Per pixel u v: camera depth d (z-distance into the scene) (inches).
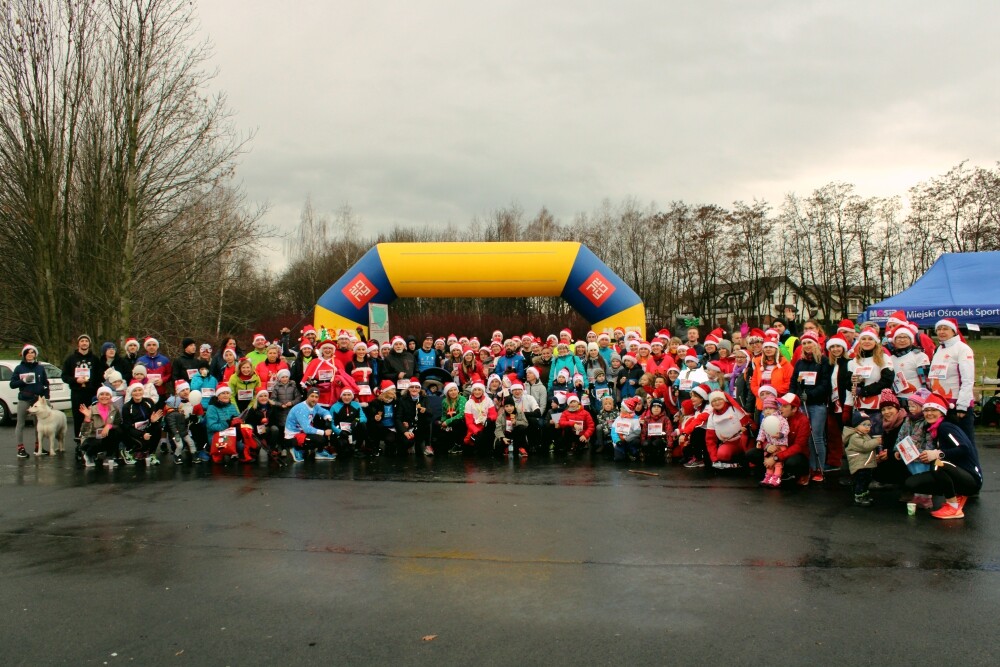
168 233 834.2
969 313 557.3
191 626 177.2
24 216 770.8
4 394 610.2
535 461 416.2
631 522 270.4
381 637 169.6
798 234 1879.9
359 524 270.4
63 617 183.8
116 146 780.0
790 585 201.2
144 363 458.0
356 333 589.3
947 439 273.7
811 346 340.5
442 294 630.5
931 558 224.4
